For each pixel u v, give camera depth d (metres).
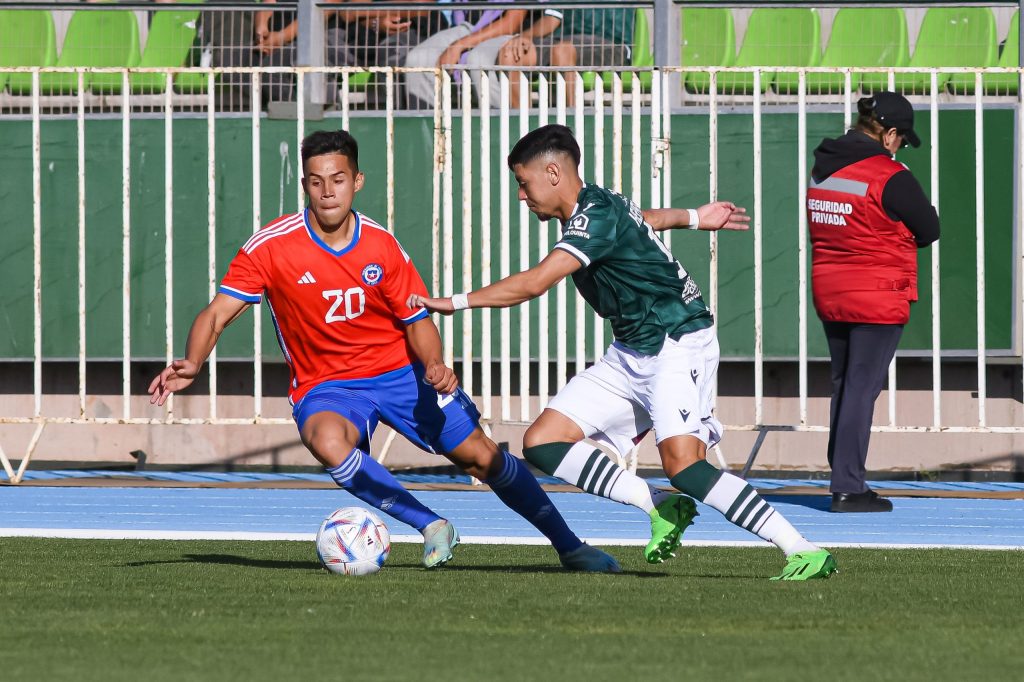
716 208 17.22
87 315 32.88
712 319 15.63
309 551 18.66
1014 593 14.20
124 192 30.19
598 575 15.74
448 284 28.94
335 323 16.08
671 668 9.98
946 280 31.41
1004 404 32.25
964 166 31.34
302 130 29.48
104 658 10.33
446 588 14.34
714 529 22.00
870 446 32.66
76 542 19.72
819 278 24.45
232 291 15.94
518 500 16.41
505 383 29.28
